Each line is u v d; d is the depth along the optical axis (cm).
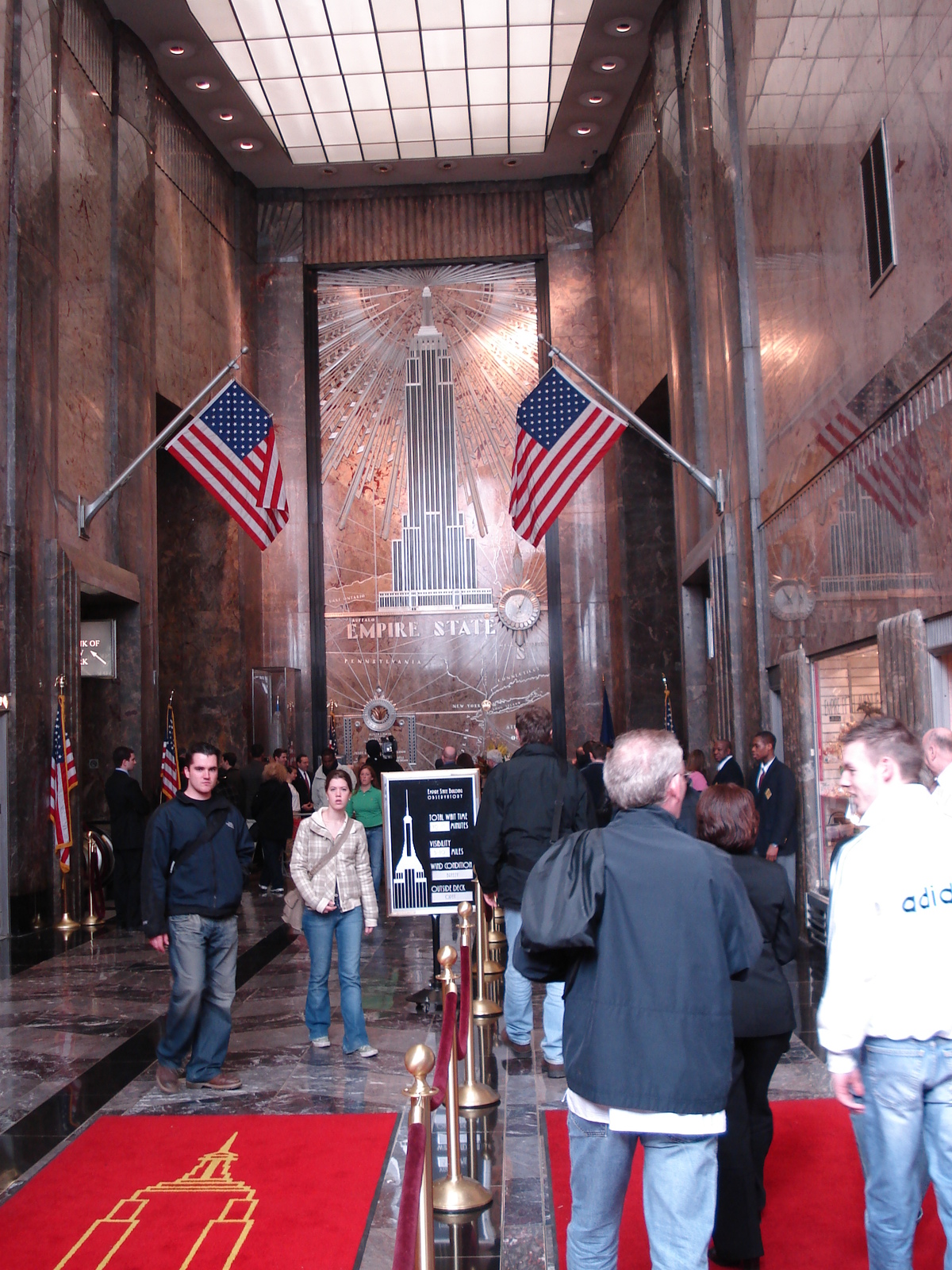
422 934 1028
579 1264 270
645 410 1705
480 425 2052
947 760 407
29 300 1102
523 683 2022
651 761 281
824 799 927
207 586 1802
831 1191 406
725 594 1174
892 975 280
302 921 637
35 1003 776
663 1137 259
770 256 1038
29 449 1095
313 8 1480
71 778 1122
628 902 267
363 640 2033
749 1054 367
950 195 634
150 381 1474
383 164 1934
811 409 921
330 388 2055
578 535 1967
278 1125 500
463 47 1591
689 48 1333
